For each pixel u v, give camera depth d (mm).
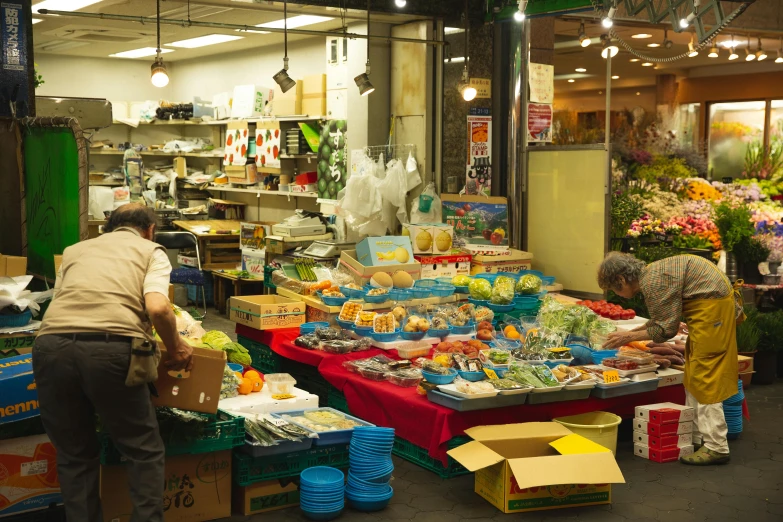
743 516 4312
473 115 8219
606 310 6695
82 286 3541
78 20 8961
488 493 4469
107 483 3867
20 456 3887
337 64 8539
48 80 12141
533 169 7969
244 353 5277
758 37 9516
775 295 8594
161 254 3709
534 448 4562
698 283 4984
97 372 3404
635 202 8594
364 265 6809
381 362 5410
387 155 8211
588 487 4426
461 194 8055
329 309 6262
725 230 8633
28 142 5625
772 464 5098
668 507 4426
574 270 7684
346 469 4590
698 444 5352
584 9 6809
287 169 9875
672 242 8820
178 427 3932
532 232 8031
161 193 11789
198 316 6582
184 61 12656
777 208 9914
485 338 5906
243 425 4121
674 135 10891
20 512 3896
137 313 3561
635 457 5227
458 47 8055
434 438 4676
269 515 4254
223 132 11562
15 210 5762
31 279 5070
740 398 5562
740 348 6859
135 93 12930
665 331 5031
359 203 7574
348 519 4223
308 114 9117
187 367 3781
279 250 8523
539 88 8078
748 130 13406
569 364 5520
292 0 7172
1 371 3875
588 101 15859
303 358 5824
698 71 13969
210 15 8273
